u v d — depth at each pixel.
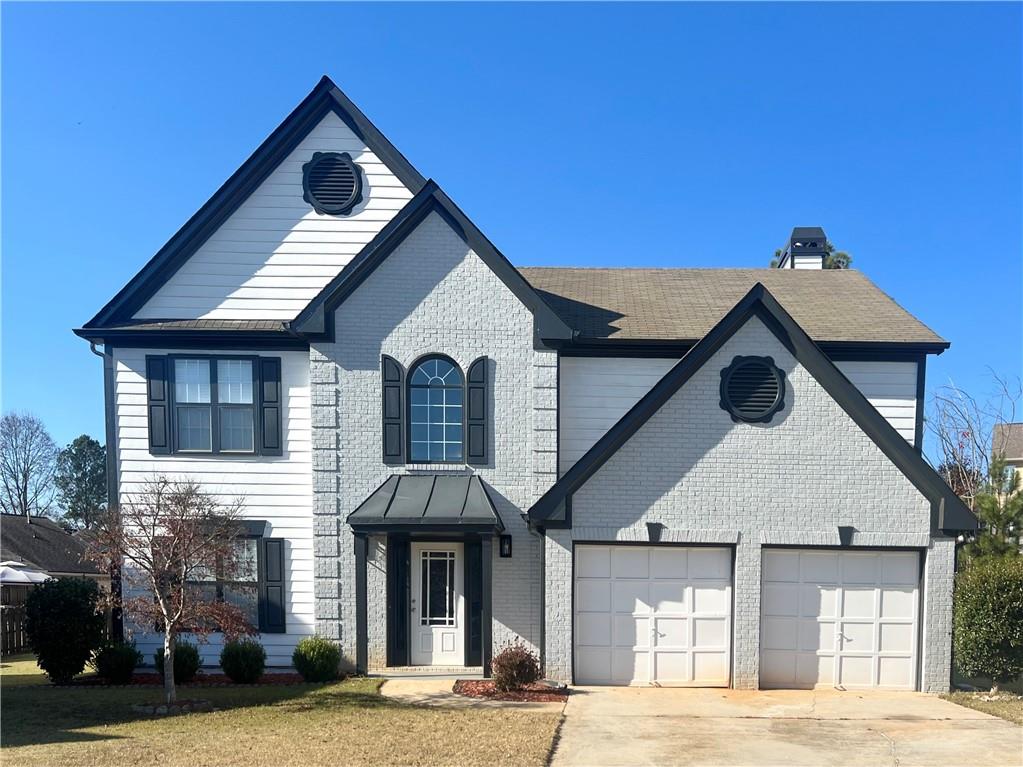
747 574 11.67
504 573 12.77
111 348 13.43
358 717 9.53
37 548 29.20
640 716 9.76
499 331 13.02
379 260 13.07
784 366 11.88
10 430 54.97
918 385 13.59
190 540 10.68
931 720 9.70
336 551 12.93
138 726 9.14
